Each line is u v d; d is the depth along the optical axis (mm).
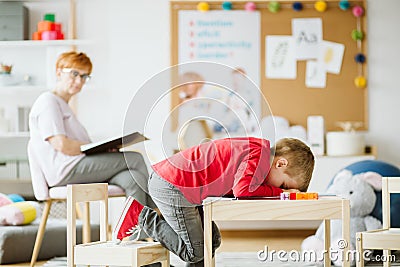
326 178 5191
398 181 3041
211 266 2555
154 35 5504
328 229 2939
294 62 5504
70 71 3932
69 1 5512
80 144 3824
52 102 3857
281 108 5500
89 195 2756
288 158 2760
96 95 5531
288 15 5492
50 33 5312
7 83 5312
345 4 5469
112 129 5465
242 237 5254
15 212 4047
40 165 3809
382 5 5512
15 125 5531
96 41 5312
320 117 5367
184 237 2676
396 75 5508
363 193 3900
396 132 5512
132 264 2510
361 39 5492
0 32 5293
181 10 5500
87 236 3674
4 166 5215
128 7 5500
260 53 5508
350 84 5512
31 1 5504
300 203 2529
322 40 5508
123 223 2729
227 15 5492
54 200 3836
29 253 3986
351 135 5250
